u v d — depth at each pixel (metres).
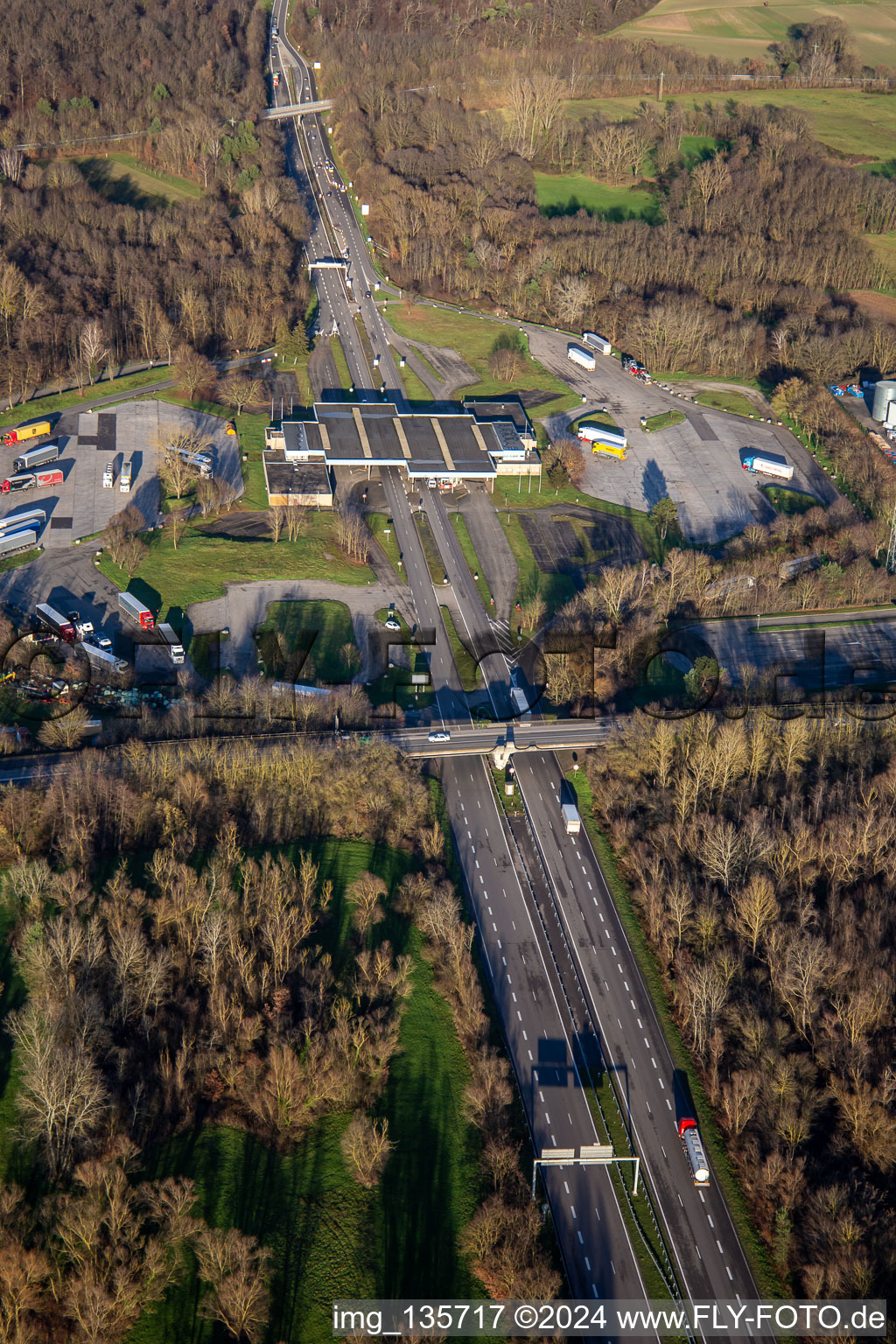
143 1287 197.62
